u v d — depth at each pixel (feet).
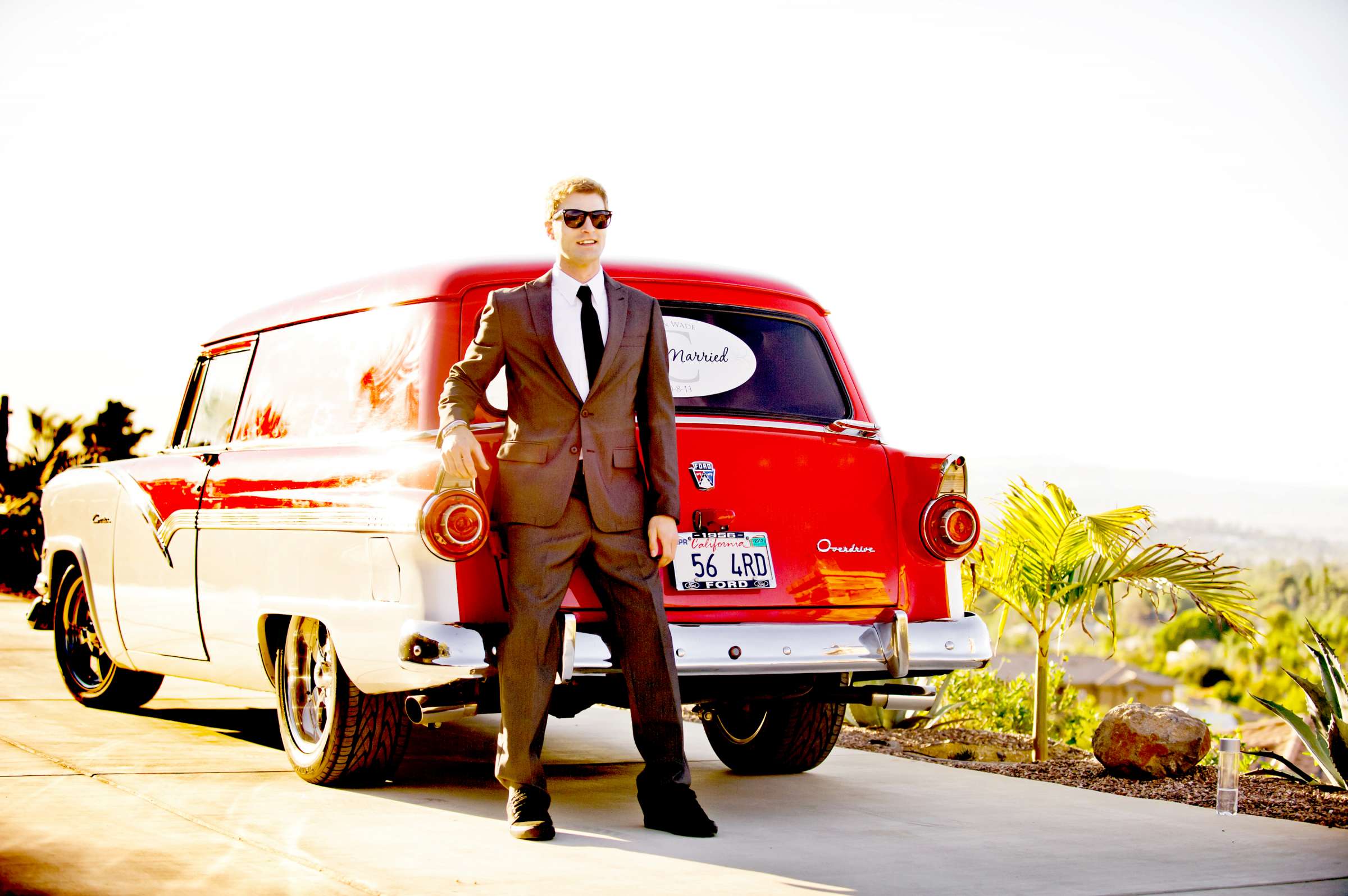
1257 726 35.81
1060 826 14.84
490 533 13.47
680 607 14.19
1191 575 20.07
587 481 13.16
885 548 15.47
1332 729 17.58
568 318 13.39
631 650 13.52
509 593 13.12
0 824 13.00
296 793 15.29
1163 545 20.12
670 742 13.66
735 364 15.64
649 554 13.48
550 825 13.15
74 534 21.97
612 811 14.99
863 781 17.81
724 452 14.70
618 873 11.84
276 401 17.54
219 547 17.48
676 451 13.64
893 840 13.88
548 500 13.09
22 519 52.70
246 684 17.53
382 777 15.62
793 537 14.92
